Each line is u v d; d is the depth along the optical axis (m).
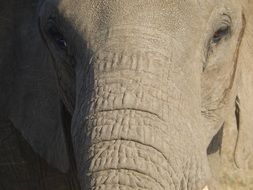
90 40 6.66
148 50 6.53
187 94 6.63
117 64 6.52
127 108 6.40
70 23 6.78
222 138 7.94
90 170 6.32
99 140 6.36
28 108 7.78
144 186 6.23
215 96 7.13
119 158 6.29
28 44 7.78
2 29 7.85
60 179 8.09
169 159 6.36
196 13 6.76
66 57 7.02
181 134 6.48
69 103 7.26
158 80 6.49
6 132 8.08
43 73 7.71
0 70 7.88
